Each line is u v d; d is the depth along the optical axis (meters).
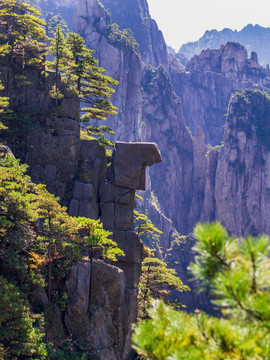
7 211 32.66
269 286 4.37
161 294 61.56
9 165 39.12
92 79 61.59
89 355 36.12
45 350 27.17
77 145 56.50
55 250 38.38
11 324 25.92
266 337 4.54
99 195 55.44
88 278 39.00
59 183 54.91
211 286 4.57
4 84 56.00
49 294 37.31
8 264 32.34
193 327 5.20
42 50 60.34
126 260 51.78
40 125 56.12
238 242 4.73
